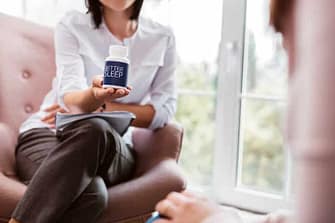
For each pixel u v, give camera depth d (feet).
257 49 6.34
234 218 1.71
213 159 6.93
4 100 5.37
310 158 0.81
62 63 4.75
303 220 0.83
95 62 4.92
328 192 0.79
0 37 5.55
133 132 5.34
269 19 1.06
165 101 5.16
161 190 4.44
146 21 5.32
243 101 6.61
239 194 6.70
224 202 6.81
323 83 0.80
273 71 6.22
